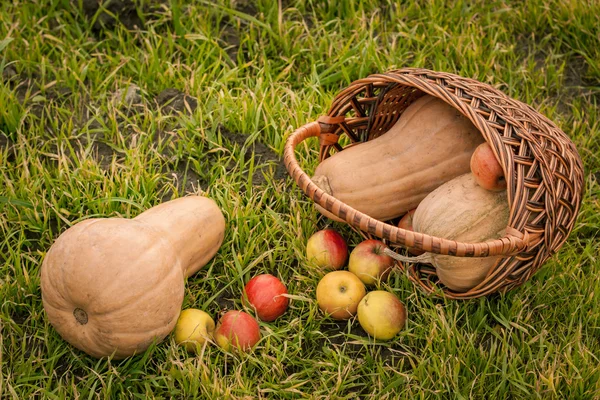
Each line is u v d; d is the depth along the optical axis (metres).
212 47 2.22
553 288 1.87
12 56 2.15
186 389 1.73
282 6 2.33
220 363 1.77
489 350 1.81
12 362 1.76
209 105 2.09
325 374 1.77
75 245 1.67
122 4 2.25
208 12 2.26
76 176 1.96
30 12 2.24
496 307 1.84
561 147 1.74
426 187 1.86
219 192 1.96
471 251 1.65
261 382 1.76
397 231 1.66
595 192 2.02
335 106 1.91
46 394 1.71
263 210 1.98
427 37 2.28
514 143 1.70
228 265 1.88
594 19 2.29
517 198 1.67
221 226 1.85
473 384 1.74
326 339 1.82
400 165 1.85
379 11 2.33
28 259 1.86
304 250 1.91
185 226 1.78
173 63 2.22
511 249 1.67
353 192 1.84
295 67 2.23
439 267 1.77
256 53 2.23
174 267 1.72
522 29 2.33
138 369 1.74
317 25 2.28
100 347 1.70
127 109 2.12
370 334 1.79
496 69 2.22
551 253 1.77
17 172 1.97
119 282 1.66
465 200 1.75
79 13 2.24
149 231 1.72
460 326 1.84
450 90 1.75
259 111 2.06
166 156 2.04
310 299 1.83
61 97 2.12
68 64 2.17
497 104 1.74
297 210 1.95
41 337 1.77
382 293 1.79
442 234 1.75
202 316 1.77
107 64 2.18
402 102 1.94
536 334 1.83
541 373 1.76
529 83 2.22
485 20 2.32
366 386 1.77
